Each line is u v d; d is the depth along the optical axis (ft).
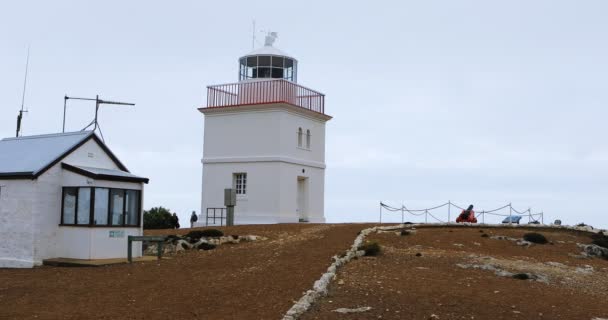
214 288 51.62
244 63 122.31
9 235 68.95
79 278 58.75
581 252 80.89
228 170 114.93
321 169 122.62
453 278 56.29
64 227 70.03
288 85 113.09
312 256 64.34
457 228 94.22
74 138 74.49
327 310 43.83
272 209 109.50
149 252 76.79
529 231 92.73
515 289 53.31
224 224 113.39
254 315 42.88
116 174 71.77
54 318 43.75
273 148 110.63
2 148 77.82
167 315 43.83
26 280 58.65
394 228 90.79
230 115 115.75
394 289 50.11
